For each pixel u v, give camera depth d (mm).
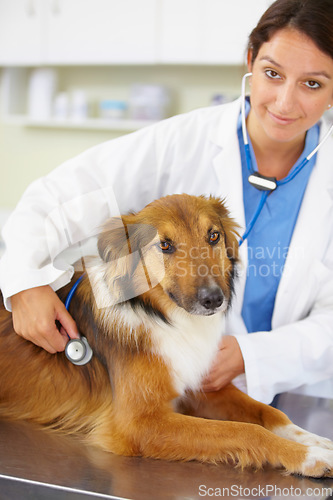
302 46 1226
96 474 1002
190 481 1013
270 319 1644
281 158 1569
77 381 1312
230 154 1564
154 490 949
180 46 3342
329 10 1209
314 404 1493
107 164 1559
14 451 1092
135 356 1242
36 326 1232
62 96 3832
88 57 3523
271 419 1288
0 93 4074
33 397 1331
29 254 1306
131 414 1215
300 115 1317
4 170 4242
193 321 1301
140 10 3379
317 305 1649
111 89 3955
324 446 1190
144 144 1585
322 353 1491
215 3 3227
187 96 3814
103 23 3461
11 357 1340
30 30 3605
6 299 1291
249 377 1419
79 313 1317
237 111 1605
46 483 936
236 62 3264
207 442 1143
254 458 1115
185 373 1284
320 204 1570
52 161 4129
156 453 1166
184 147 1597
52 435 1237
